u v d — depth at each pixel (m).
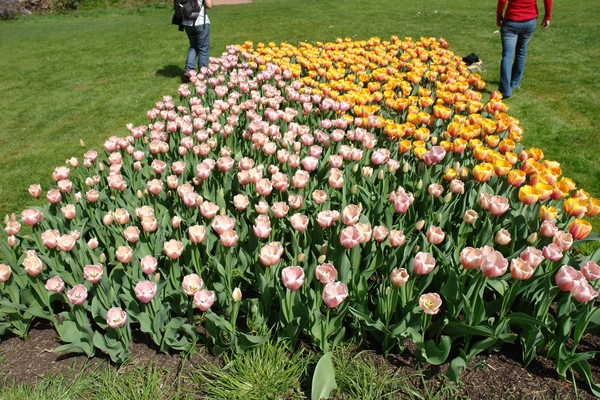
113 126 7.60
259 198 3.84
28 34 16.98
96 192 3.70
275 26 15.29
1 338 3.29
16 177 5.97
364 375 2.82
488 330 2.68
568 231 2.99
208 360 3.02
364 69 7.23
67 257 3.24
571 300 3.03
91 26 18.31
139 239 3.44
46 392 2.85
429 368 2.93
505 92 7.79
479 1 18.62
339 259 2.95
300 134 4.79
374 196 3.95
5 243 3.47
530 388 2.79
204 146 4.30
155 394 2.81
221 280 3.19
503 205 3.09
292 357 3.03
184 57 11.73
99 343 2.90
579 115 7.07
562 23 13.75
